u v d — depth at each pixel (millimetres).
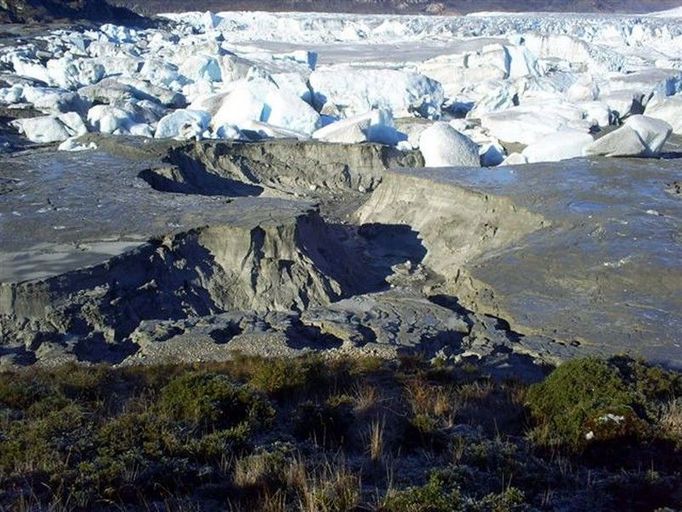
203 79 46969
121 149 28375
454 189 23906
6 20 80188
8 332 14930
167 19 110625
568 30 95750
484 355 14086
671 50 84812
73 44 66250
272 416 8539
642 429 8062
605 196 22609
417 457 7742
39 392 9664
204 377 9211
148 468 6789
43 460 6973
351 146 31109
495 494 6547
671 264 17500
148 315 16484
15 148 30594
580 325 15383
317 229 20453
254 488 6645
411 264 22250
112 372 11797
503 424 9148
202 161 29141
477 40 78562
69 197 21641
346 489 6410
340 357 12805
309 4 145750
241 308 17984
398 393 10250
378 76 42781
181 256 18188
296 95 36219
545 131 36125
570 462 7730
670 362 13570
